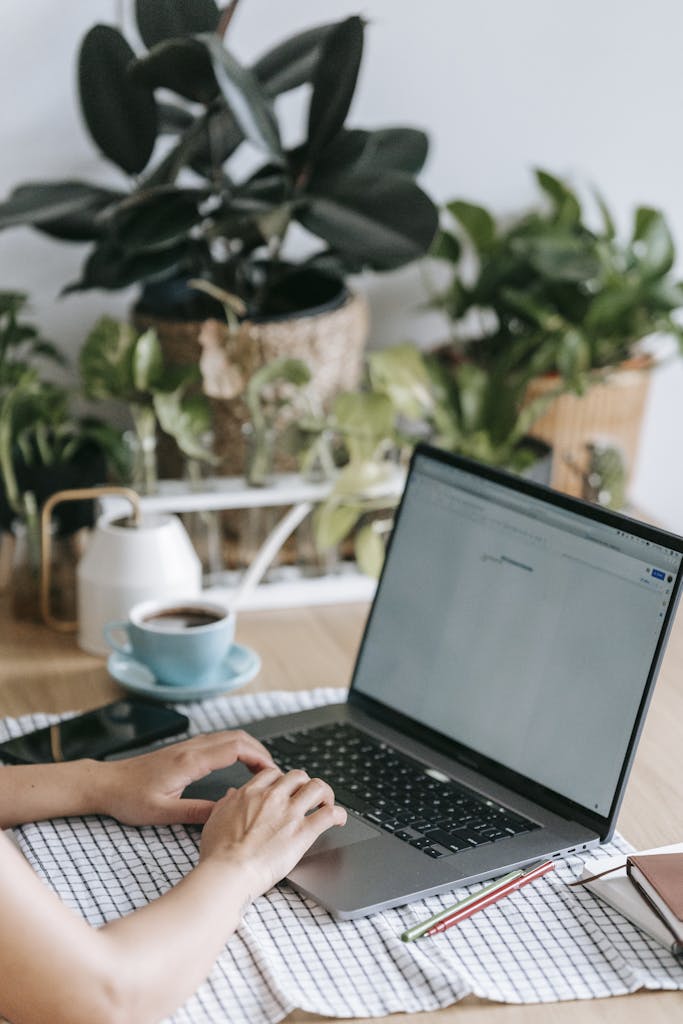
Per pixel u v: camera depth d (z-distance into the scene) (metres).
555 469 1.82
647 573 1.05
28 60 1.68
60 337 1.81
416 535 1.26
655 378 2.09
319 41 1.53
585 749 1.07
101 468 1.55
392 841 1.03
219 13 1.50
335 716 1.25
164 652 1.29
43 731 1.22
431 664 1.21
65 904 0.92
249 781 1.03
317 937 0.93
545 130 1.94
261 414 1.55
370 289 1.93
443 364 1.81
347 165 1.55
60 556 1.49
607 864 1.01
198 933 0.86
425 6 1.82
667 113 1.98
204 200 1.57
